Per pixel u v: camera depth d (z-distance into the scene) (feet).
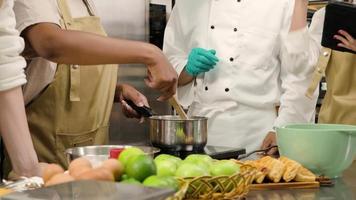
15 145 3.65
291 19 6.91
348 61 7.09
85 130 5.63
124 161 2.99
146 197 2.10
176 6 7.76
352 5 6.13
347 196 3.52
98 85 5.67
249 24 7.08
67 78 5.31
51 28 4.38
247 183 3.29
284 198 3.43
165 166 3.14
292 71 6.99
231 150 4.82
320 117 7.62
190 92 7.38
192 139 4.42
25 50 4.79
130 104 5.67
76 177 2.68
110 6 8.39
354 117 7.21
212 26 7.27
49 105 5.33
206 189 3.05
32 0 4.47
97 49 4.28
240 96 7.04
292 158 4.11
